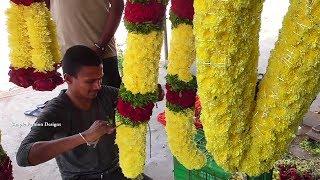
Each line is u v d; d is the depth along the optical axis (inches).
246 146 51.9
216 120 48.8
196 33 45.3
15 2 67.1
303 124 147.0
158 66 62.0
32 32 67.3
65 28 121.3
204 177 100.2
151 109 63.0
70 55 79.4
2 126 164.7
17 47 68.6
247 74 48.4
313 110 160.7
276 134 50.7
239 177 74.5
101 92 86.9
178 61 66.9
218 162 52.2
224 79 46.2
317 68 46.6
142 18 57.1
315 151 133.0
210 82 46.4
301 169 112.8
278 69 47.4
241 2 42.6
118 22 116.3
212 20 43.3
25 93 192.2
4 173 62.5
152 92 61.8
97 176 90.9
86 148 85.3
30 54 69.1
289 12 46.1
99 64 81.2
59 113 81.1
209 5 43.2
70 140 72.5
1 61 230.4
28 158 73.2
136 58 58.9
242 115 50.0
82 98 82.8
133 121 62.6
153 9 57.2
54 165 137.5
